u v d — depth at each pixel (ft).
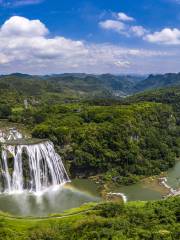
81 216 317.01
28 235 264.93
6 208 387.75
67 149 526.98
